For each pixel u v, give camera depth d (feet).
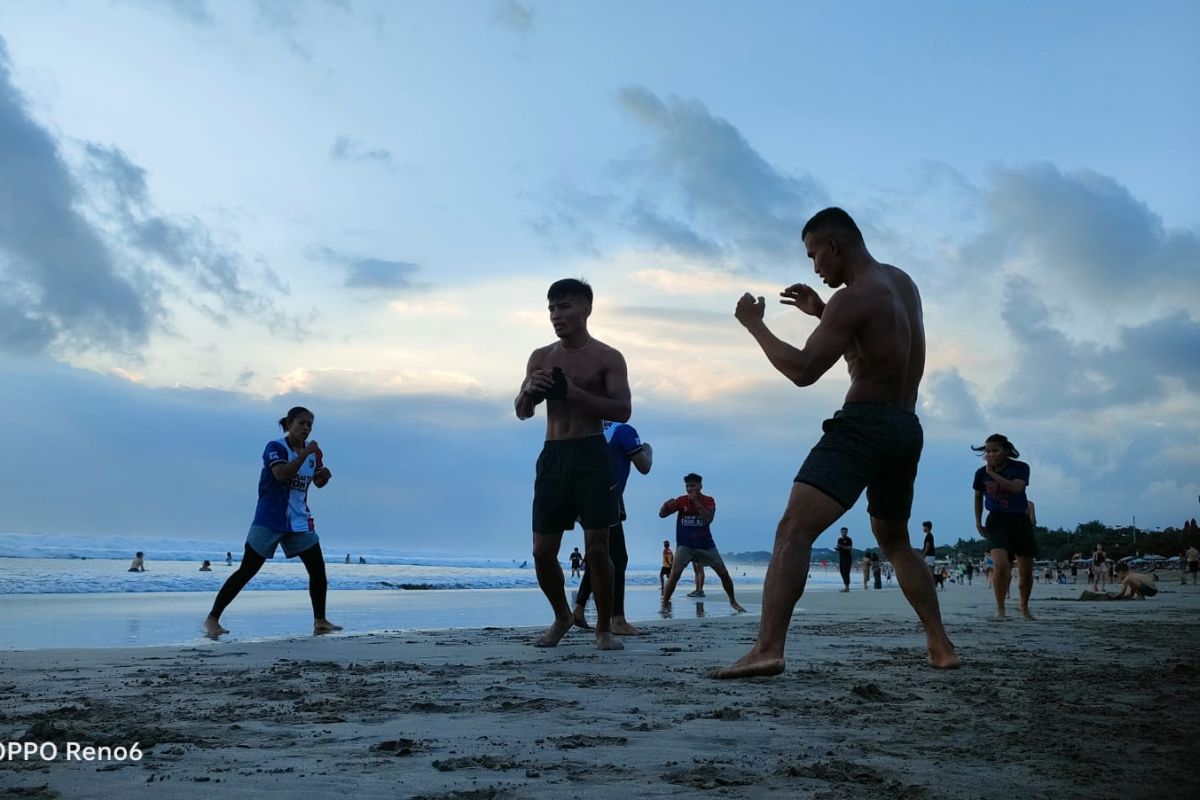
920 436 13.06
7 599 42.06
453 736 8.37
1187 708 9.78
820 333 12.78
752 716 9.36
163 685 12.23
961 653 16.15
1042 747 7.72
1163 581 106.63
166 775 6.82
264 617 31.42
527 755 7.52
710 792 6.24
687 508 38.91
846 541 75.25
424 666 14.47
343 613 34.09
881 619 27.91
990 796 6.08
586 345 19.07
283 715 9.61
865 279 13.11
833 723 8.93
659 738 8.21
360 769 7.04
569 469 18.34
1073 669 13.48
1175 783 6.47
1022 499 28.30
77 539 209.97
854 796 6.10
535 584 91.81
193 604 39.58
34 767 7.11
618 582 22.67
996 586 28.35
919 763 7.13
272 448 24.56
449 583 88.53
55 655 16.84
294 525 24.48
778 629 12.36
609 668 14.12
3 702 10.73
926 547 69.72
